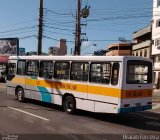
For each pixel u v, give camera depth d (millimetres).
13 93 19531
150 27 60000
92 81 14398
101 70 14039
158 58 53094
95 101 14195
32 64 18031
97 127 12445
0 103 18141
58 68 16250
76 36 30875
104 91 13797
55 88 16312
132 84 13570
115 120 14430
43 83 17109
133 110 13641
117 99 13258
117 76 13359
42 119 13562
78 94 15023
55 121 13258
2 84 35125
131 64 13539
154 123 14094
